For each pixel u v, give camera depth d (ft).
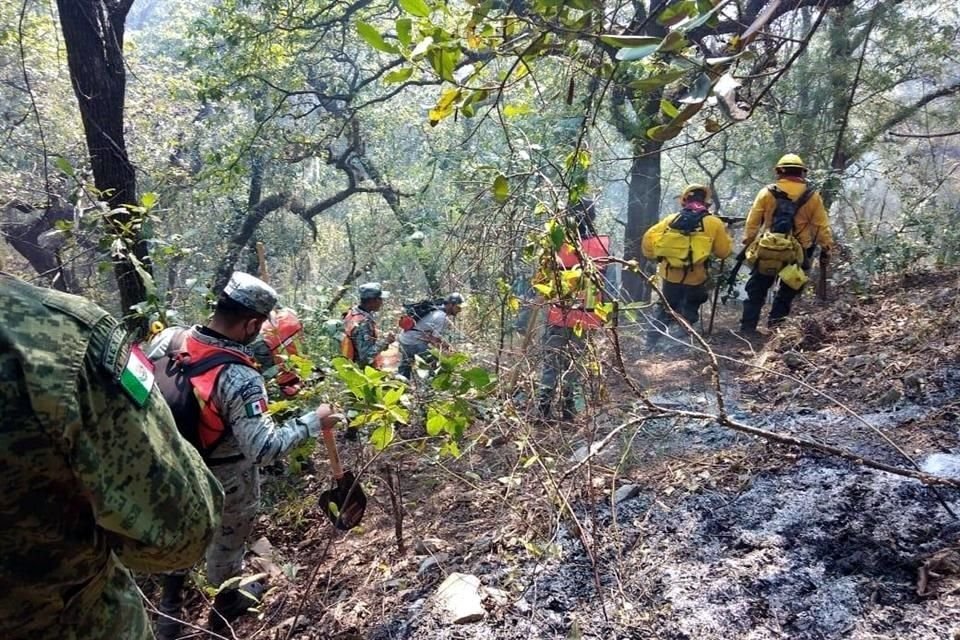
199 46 35.76
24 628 3.98
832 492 8.68
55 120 38.60
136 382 4.07
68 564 3.98
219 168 37.40
